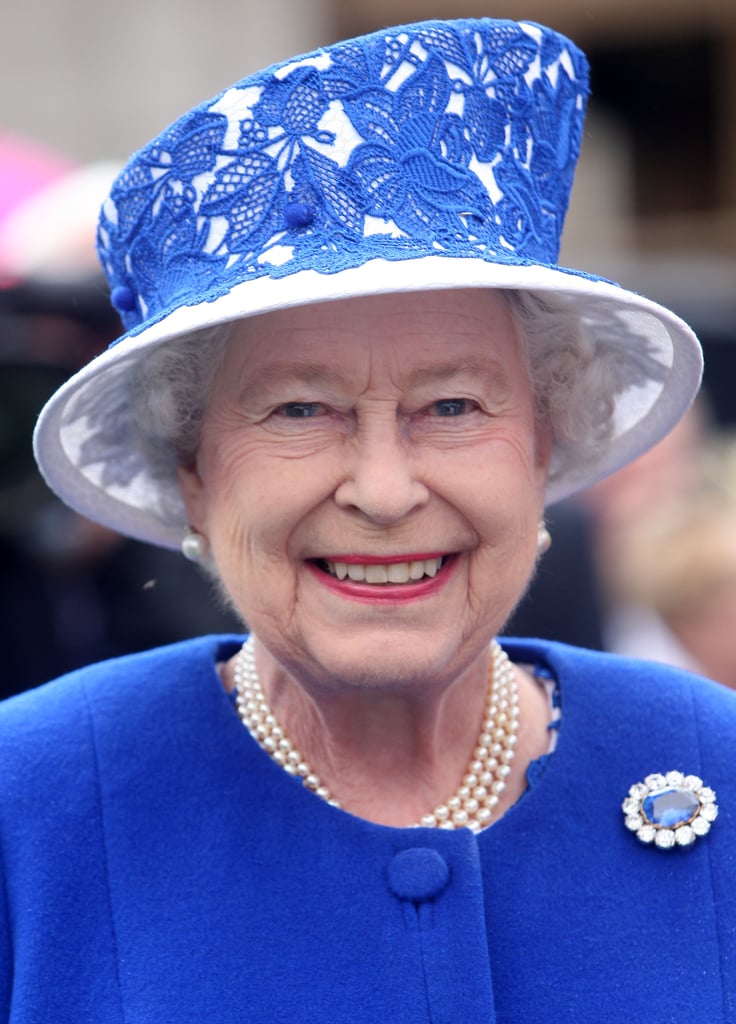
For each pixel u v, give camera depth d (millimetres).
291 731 5309
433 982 4746
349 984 4758
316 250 4461
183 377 4918
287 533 4723
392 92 4539
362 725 5137
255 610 4832
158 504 5719
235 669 5570
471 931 4801
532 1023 4770
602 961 4859
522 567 4879
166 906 4930
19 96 20516
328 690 4941
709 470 10516
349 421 4680
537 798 5113
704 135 26641
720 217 26641
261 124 4535
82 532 8477
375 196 4512
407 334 4547
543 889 4965
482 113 4668
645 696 5426
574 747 5246
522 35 4785
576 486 5766
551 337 5008
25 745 5246
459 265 4344
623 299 4621
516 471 4781
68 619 8586
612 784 5184
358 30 22250
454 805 5246
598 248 27047
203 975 4789
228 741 5199
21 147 12609
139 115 20438
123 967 4848
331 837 4980
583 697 5395
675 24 24469
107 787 5141
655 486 10750
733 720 5410
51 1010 4820
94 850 5039
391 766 5234
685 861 5031
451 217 4562
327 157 4516
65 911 4938
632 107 26797
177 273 4723
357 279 4281
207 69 20562
